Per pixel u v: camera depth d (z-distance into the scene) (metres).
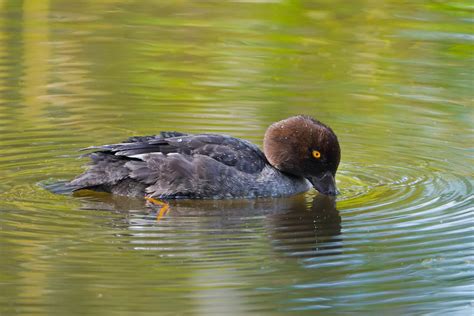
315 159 14.65
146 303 10.52
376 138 16.91
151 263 11.45
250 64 20.38
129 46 21.28
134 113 17.66
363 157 16.06
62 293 10.62
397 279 11.47
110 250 11.84
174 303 10.54
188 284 10.99
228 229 12.78
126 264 11.44
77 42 21.27
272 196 14.48
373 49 21.25
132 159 14.10
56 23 22.41
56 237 12.16
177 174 14.06
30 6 23.38
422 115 17.97
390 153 16.27
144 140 14.59
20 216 12.88
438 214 13.48
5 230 12.32
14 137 16.27
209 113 17.77
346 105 18.33
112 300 10.55
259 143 16.36
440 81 19.64
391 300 11.02
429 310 10.84
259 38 21.92
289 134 14.76
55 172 14.89
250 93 18.78
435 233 12.76
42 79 19.09
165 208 13.64
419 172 15.44
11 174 14.63
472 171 15.46
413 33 22.03
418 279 11.48
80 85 18.92
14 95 18.19
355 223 13.14
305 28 22.39
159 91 18.77
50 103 17.94
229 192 14.24
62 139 16.31
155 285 10.91
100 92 18.64
